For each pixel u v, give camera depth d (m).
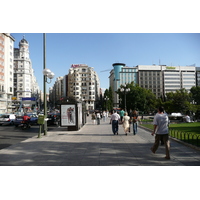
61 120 17.41
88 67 114.56
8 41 72.88
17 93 113.31
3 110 68.81
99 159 6.93
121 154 7.64
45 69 13.90
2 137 14.26
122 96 58.25
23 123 20.61
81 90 113.00
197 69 139.75
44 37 14.38
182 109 33.06
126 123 13.73
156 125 7.00
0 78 68.06
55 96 186.88
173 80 133.75
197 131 14.05
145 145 9.62
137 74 134.38
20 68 114.88
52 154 7.84
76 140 11.59
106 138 12.25
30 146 9.76
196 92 93.38
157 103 40.31
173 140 10.58
